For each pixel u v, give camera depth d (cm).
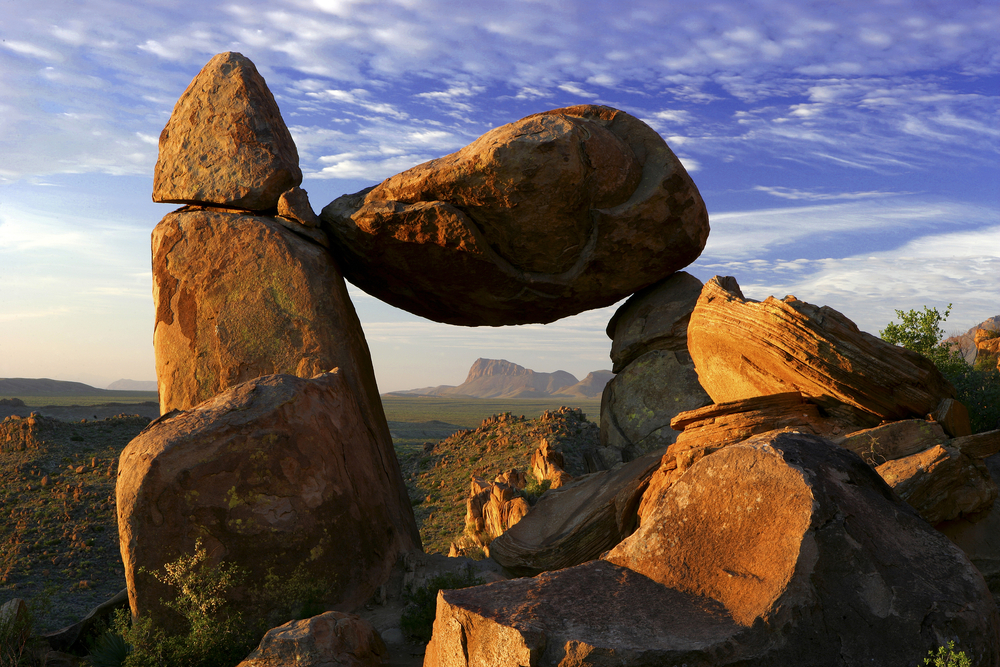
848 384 751
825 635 336
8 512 4325
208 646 711
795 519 370
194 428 801
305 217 1200
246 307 1142
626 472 1039
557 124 1156
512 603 397
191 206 1273
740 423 793
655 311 1420
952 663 315
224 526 781
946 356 1281
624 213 1252
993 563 643
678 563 407
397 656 693
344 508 874
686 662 333
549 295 1359
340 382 1002
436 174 1156
